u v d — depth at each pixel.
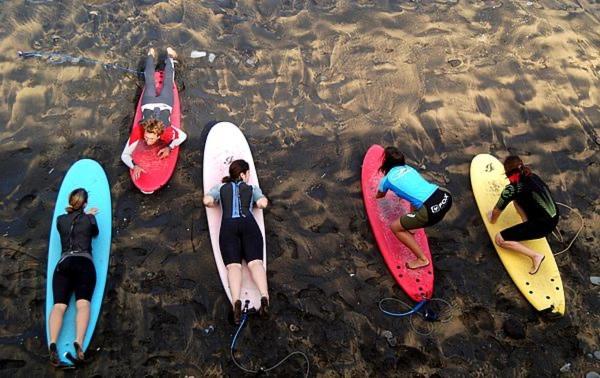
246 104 5.75
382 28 6.73
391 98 5.97
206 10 6.63
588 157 5.61
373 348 4.14
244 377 3.94
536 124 5.87
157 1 6.64
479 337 4.25
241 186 4.48
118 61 5.97
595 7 7.38
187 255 4.57
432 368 4.06
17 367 3.85
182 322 4.17
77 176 4.89
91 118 5.43
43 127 5.32
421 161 5.45
